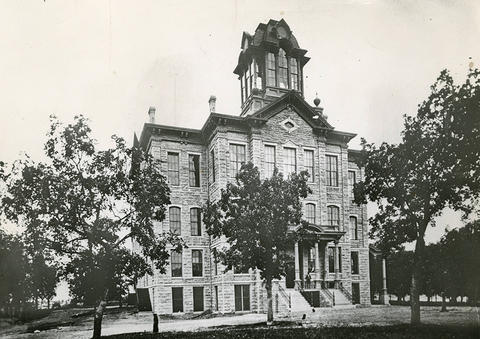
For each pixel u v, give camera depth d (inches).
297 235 1119.6
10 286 982.4
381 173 1000.9
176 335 919.0
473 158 920.9
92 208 925.8
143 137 1823.3
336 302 1638.8
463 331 850.1
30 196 908.0
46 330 1234.6
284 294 1504.7
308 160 1785.2
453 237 990.4
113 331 1138.7
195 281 1681.8
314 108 1925.4
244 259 1085.1
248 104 1849.2
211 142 1737.2
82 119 969.5
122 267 917.2
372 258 2100.1
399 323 979.3
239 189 1109.7
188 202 1732.3
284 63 1894.7
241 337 853.8
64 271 929.5
